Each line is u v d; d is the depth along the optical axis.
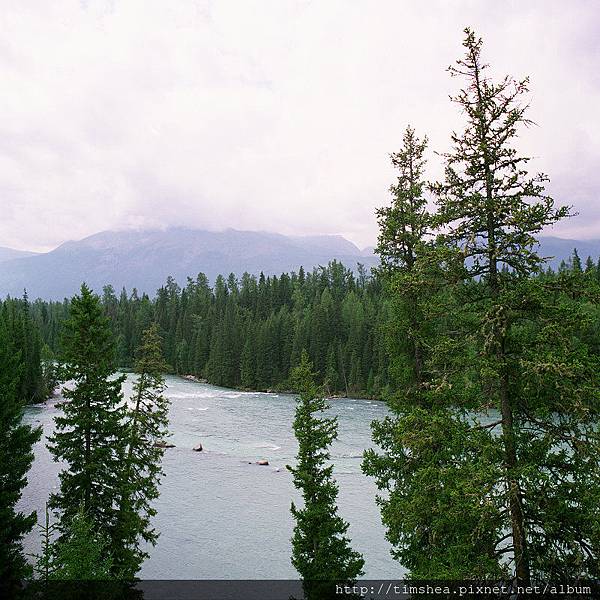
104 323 20.59
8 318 73.94
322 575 18.38
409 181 16.69
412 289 12.44
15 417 19.42
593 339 11.25
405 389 16.67
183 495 40.56
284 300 153.50
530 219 10.61
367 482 43.00
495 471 10.41
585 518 9.96
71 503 19.33
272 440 58.59
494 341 11.04
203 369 130.00
